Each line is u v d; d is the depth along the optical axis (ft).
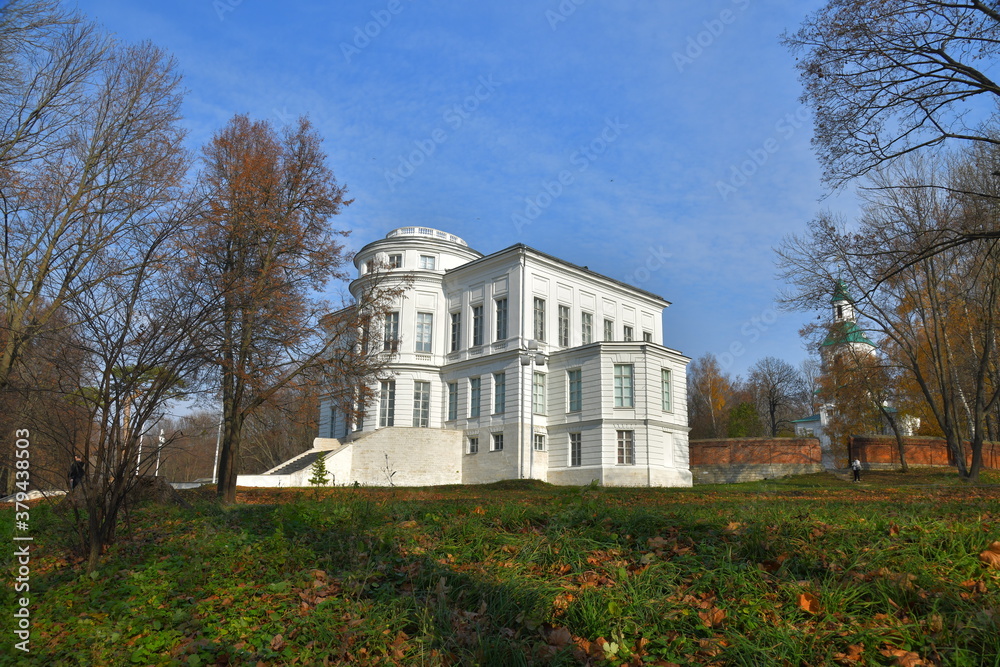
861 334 129.49
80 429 34.55
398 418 143.64
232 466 73.97
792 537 27.81
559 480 131.34
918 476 126.21
